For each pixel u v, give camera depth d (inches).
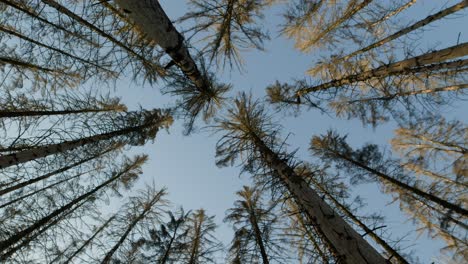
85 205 387.9
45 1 207.3
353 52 328.5
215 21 217.6
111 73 287.1
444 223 344.2
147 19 129.3
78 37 224.8
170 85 249.4
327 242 201.5
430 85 301.1
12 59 289.0
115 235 456.1
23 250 281.1
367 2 284.4
